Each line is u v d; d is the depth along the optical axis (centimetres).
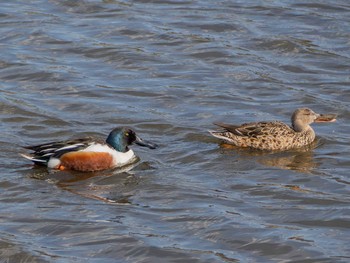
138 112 2020
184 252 1396
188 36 2481
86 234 1452
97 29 2522
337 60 2336
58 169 1708
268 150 1823
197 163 1752
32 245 1417
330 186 1641
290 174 1695
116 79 2219
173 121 1967
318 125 1969
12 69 2250
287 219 1509
